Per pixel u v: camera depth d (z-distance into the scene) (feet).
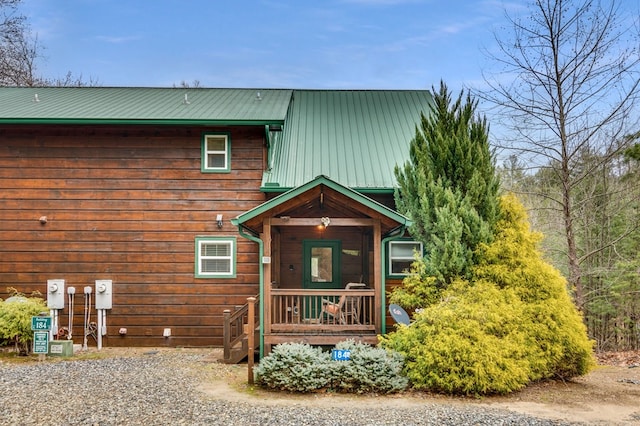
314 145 43.65
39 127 39.22
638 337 56.18
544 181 57.93
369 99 54.08
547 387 27.12
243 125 38.19
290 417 20.42
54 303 37.86
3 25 78.79
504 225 32.76
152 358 33.14
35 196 38.96
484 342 25.32
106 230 38.81
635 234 53.88
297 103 52.85
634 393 26.40
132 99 46.03
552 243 55.72
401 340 27.14
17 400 21.98
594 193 54.60
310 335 29.68
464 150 33.32
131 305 38.34
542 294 29.30
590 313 58.29
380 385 24.61
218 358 33.37
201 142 39.34
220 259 38.65
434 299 30.86
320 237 40.75
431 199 32.96
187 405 21.74
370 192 37.91
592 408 23.17
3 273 38.45
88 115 37.91
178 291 38.47
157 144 39.34
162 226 38.86
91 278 38.52
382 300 30.14
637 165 51.93
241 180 39.19
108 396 22.80
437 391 25.09
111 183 39.04
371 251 37.96
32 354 33.65
